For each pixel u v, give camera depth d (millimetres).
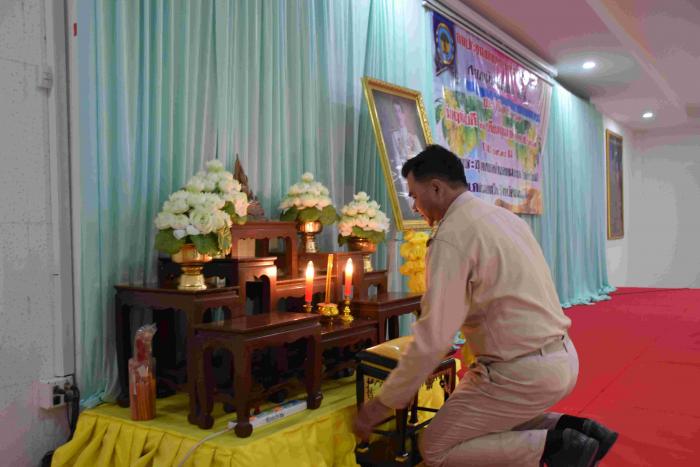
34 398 2316
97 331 2498
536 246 2041
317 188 3262
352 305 2900
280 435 2055
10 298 2262
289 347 2893
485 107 6043
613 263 11281
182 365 2578
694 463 2607
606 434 1916
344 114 4086
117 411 2342
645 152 12320
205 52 3072
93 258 2492
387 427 2562
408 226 3945
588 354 4988
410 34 4875
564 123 8430
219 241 2355
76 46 2449
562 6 5750
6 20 2273
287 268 2982
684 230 11898
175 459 2006
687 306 8266
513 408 1891
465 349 3162
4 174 2256
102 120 2559
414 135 4258
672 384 3973
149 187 2785
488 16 6031
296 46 3656
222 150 3123
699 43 7211
